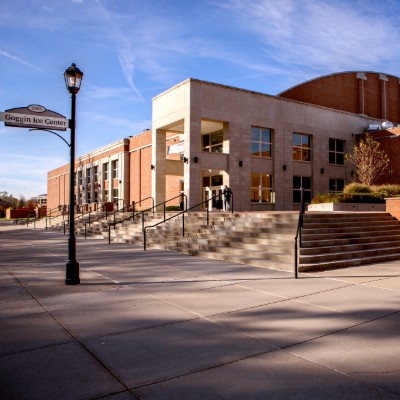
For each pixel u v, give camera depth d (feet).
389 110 135.64
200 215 54.65
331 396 11.07
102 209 106.22
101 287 26.00
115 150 130.82
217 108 79.46
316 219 42.27
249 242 40.96
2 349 14.76
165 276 29.58
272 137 89.40
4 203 283.59
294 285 25.89
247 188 82.99
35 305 21.39
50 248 51.90
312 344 15.08
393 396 11.05
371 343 15.17
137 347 14.89
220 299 22.24
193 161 75.46
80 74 27.71
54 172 199.82
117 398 11.05
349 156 104.01
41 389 11.60
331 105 120.47
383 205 72.69
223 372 12.64
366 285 25.84
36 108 26.35
